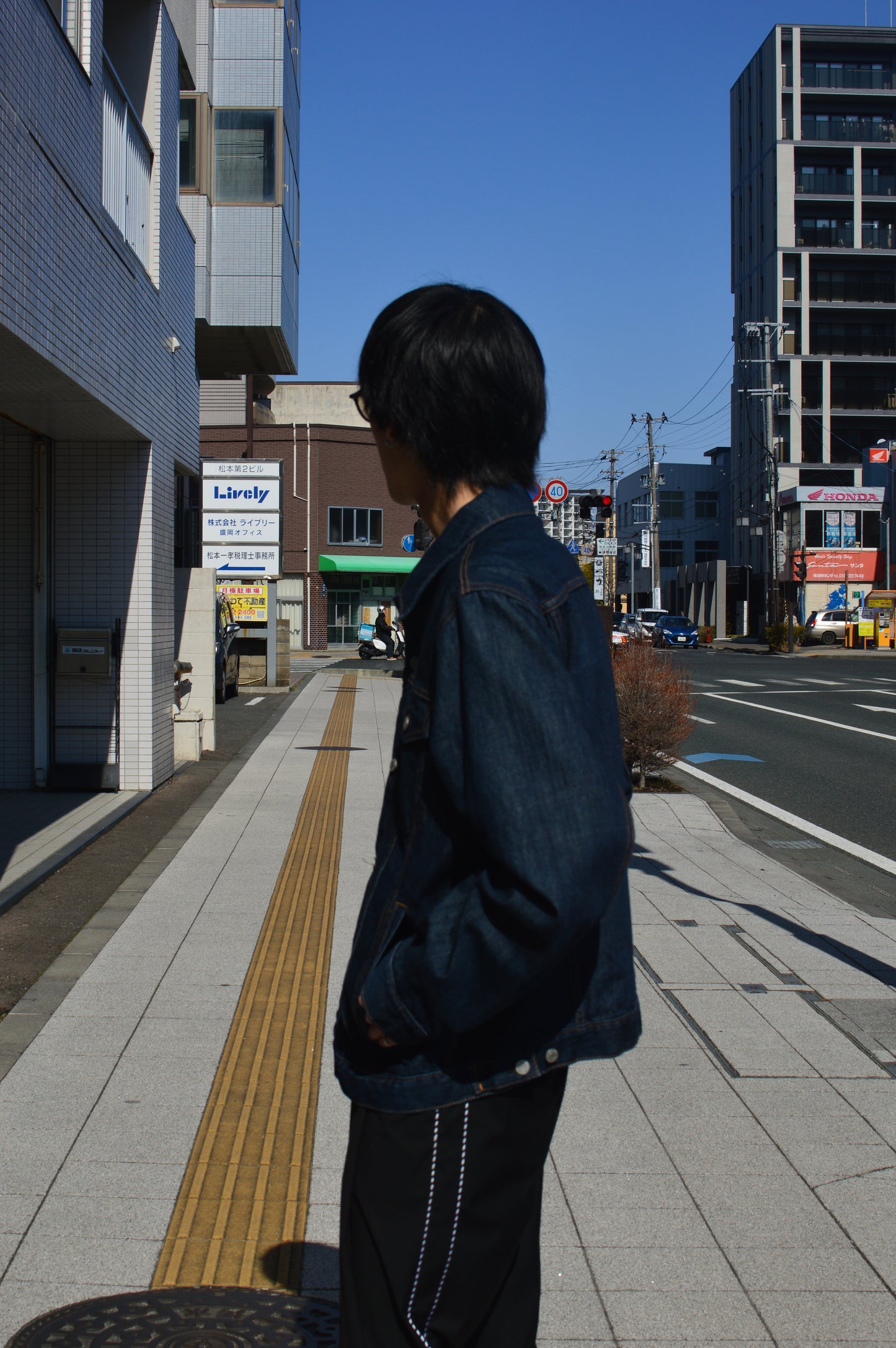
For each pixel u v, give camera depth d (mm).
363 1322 1516
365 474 43125
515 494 1533
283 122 15109
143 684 9133
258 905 6098
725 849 8477
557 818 1268
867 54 61438
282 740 13469
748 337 53406
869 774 13016
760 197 63844
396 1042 1401
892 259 61156
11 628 9047
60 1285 2646
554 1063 1468
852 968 5406
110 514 9031
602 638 1457
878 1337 2539
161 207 9578
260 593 21969
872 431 62062
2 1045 4105
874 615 46531
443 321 1521
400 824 1514
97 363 7281
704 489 77750
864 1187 3238
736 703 21438
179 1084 3811
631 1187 3223
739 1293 2705
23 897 6062
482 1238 1505
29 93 5730
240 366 17578
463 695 1359
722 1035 4465
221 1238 2875
